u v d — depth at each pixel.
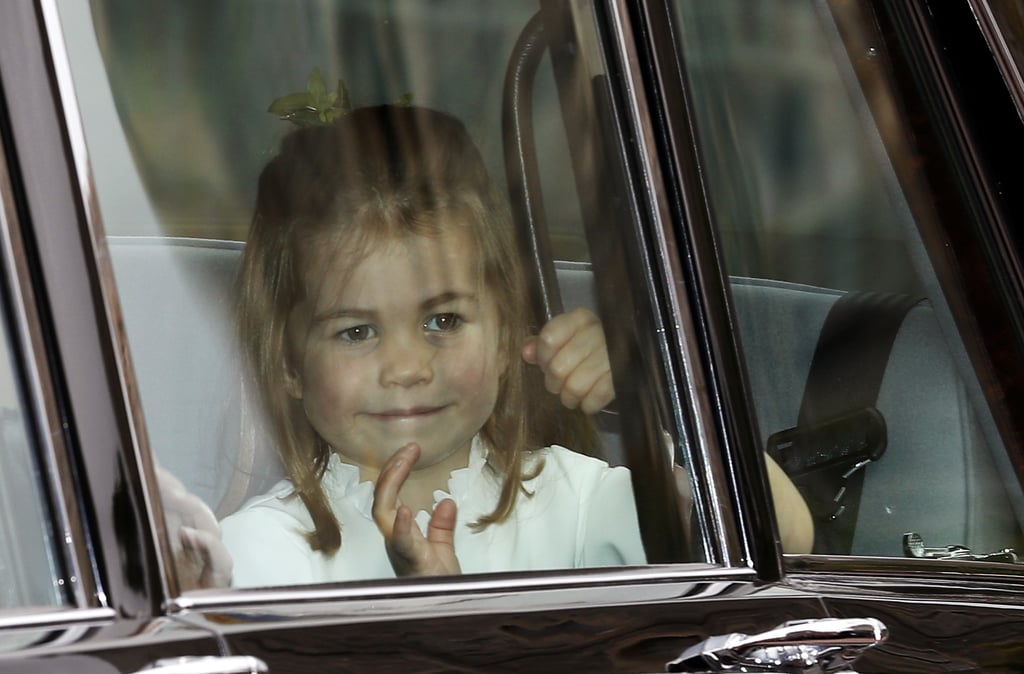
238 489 3.76
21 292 3.20
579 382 4.36
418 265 4.24
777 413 4.72
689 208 4.53
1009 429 5.30
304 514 3.87
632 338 4.41
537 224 4.42
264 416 3.90
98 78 3.82
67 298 3.26
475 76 4.43
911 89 5.42
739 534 4.31
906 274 5.22
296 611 3.38
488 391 4.28
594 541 4.25
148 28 3.93
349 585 3.54
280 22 4.16
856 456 4.84
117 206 3.78
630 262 4.44
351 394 4.04
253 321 3.93
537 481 4.26
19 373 3.19
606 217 4.46
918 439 5.08
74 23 3.82
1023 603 4.88
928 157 5.41
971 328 5.36
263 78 4.10
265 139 4.08
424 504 4.10
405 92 4.34
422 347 4.20
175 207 3.87
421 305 4.23
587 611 3.75
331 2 4.27
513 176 4.41
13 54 3.32
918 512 4.96
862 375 5.00
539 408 4.32
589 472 4.30
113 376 3.27
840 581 4.49
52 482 3.15
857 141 5.25
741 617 3.97
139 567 3.21
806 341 4.88
